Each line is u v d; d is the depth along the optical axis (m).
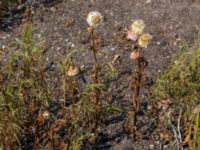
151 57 1.41
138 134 1.16
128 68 1.37
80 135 1.14
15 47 1.48
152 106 1.21
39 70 1.28
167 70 1.29
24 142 1.16
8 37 1.55
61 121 1.13
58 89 1.30
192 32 1.50
